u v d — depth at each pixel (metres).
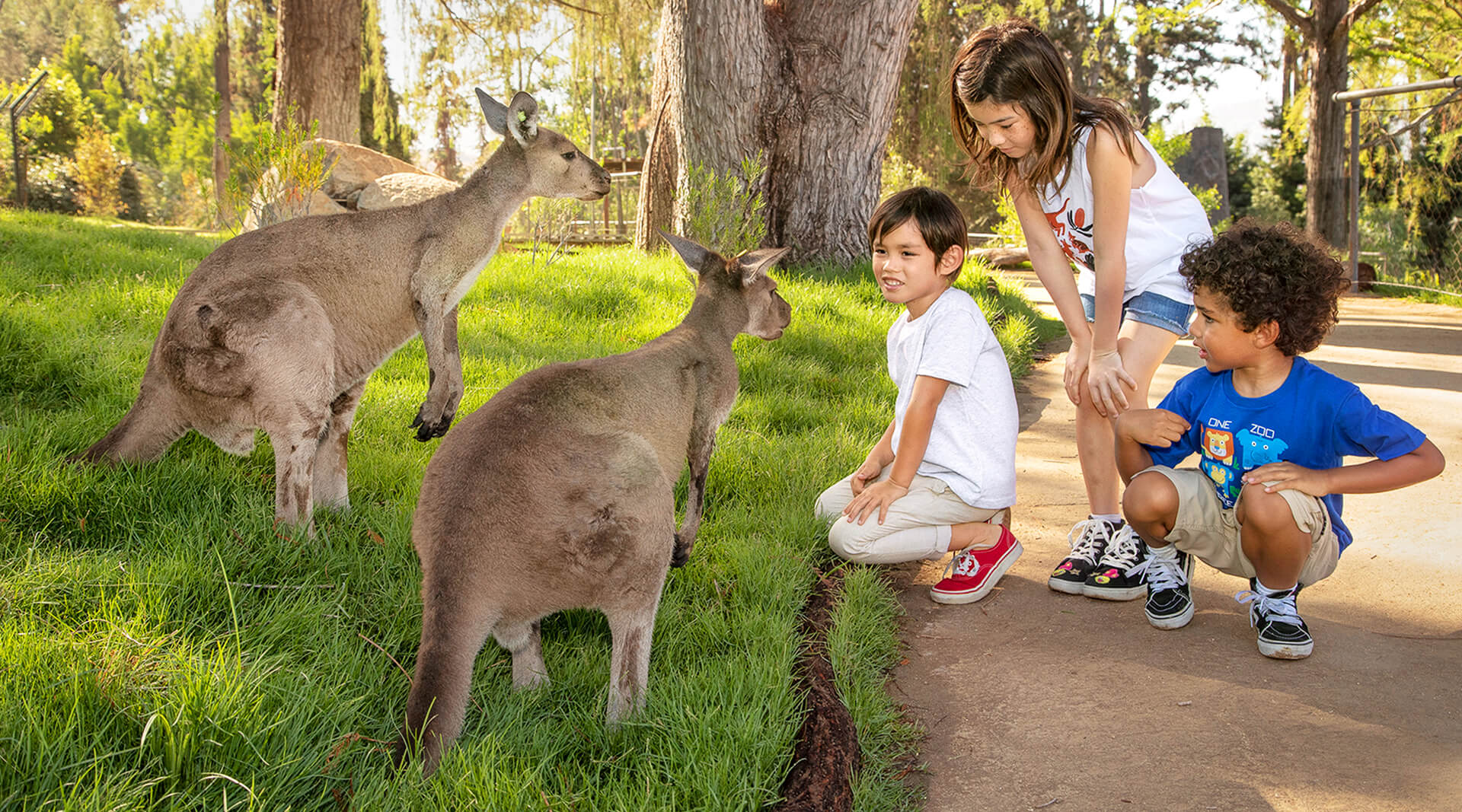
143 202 39.22
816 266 10.07
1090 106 3.32
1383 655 3.00
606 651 2.92
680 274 8.53
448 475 2.44
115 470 3.42
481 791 2.05
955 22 24.33
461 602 2.28
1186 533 3.16
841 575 3.60
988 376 3.47
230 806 1.96
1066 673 2.96
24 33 52.19
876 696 2.75
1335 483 2.81
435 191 10.77
